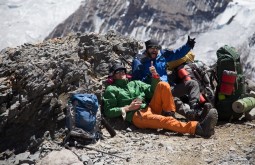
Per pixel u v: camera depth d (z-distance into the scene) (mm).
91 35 7062
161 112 5727
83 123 5223
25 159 5074
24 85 5805
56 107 5770
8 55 6613
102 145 5184
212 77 6414
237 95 5918
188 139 5262
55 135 5660
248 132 5469
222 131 5574
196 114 5629
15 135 5691
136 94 5832
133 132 5609
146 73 6145
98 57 6832
